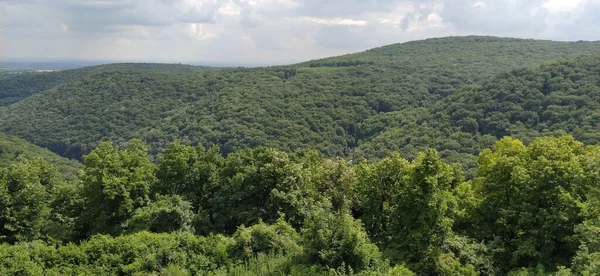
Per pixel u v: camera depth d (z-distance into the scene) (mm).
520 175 28781
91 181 32406
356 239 25453
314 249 25719
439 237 26688
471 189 35156
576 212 26172
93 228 32750
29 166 35812
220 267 26766
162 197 34000
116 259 26953
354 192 33656
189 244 28125
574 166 27938
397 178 30688
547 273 25281
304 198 31828
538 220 27594
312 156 41031
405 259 26594
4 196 31328
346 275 24375
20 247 27203
